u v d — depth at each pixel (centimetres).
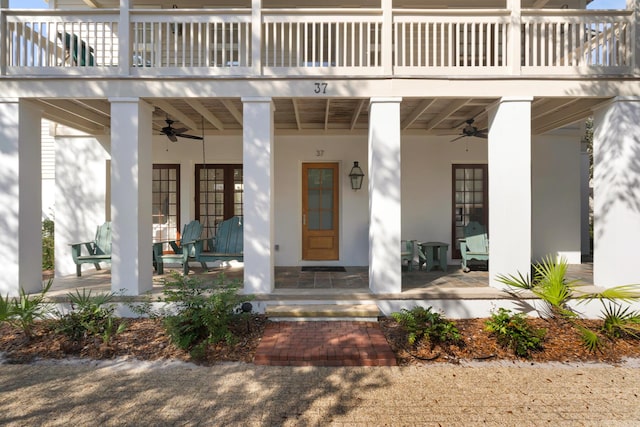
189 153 784
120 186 504
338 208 787
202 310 417
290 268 739
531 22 513
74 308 491
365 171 771
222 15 509
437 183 784
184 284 454
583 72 508
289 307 492
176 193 797
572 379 360
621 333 444
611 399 325
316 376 364
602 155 533
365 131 764
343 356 389
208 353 406
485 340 434
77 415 297
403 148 784
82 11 501
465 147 783
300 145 773
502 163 510
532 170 794
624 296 441
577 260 796
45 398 323
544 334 426
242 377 362
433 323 429
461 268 733
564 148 798
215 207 802
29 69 499
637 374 372
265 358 389
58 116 616
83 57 645
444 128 772
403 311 474
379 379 358
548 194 795
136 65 506
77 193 752
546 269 486
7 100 499
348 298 502
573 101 546
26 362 390
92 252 694
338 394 331
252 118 510
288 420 292
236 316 449
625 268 511
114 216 504
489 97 509
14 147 502
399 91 508
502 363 393
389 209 509
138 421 289
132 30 525
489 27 512
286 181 773
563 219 797
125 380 355
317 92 509
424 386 346
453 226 797
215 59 514
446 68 511
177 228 797
